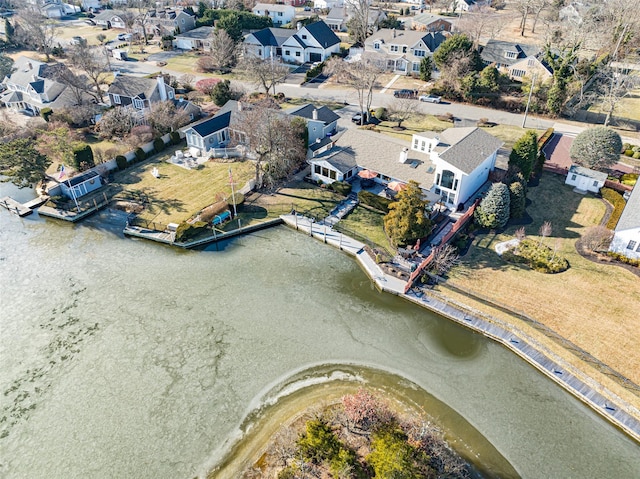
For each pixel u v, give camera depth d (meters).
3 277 40.69
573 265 40.00
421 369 31.86
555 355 31.98
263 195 50.94
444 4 133.25
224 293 38.47
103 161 55.62
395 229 40.72
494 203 43.25
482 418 28.59
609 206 48.31
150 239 44.91
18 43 110.62
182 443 27.38
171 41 108.00
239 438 27.53
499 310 35.66
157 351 33.31
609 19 96.00
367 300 37.75
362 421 26.77
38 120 67.94
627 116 70.44
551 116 70.12
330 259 42.28
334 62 84.88
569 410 29.08
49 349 33.69
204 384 30.86
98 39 112.44
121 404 29.70
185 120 66.12
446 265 39.72
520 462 26.23
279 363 32.28
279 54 98.94
